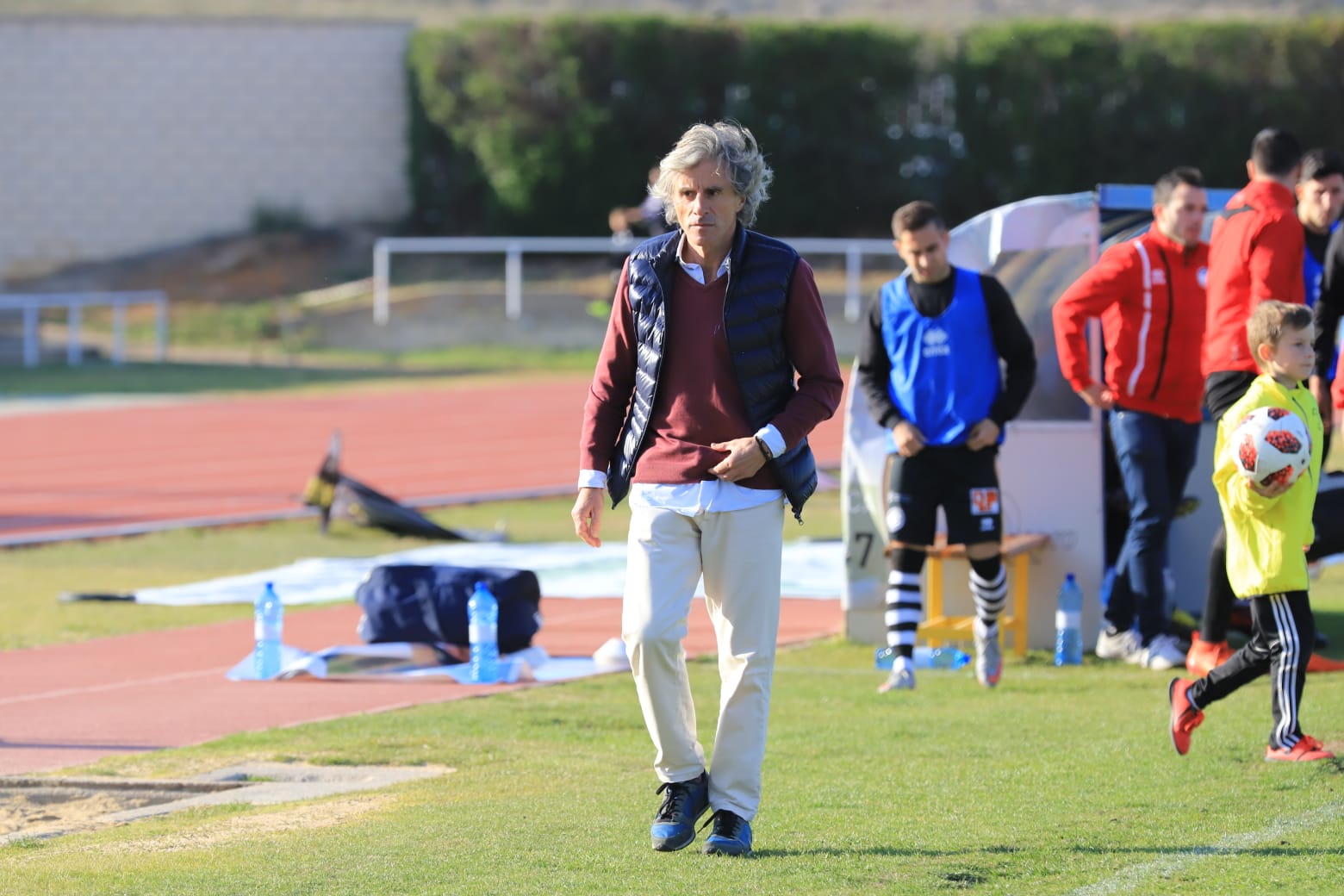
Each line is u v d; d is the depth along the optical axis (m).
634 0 167.25
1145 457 30.50
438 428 81.50
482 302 118.69
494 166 130.25
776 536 17.89
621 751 24.44
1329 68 125.44
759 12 167.38
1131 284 29.95
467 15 152.12
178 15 137.25
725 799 17.92
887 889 16.23
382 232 136.12
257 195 137.12
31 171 135.62
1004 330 28.50
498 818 19.89
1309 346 21.41
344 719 27.12
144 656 33.94
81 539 53.03
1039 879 16.55
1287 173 27.39
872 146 129.38
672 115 129.50
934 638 31.78
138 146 136.12
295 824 20.00
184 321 124.31
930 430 28.53
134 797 22.44
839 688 29.31
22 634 36.53
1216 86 125.81
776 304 17.70
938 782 21.31
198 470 68.88
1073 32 126.62
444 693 29.75
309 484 54.25
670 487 17.77
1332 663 29.31
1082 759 22.36
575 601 40.62
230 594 42.06
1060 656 31.64
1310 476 21.31
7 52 135.12
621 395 18.55
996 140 127.81
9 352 115.56
